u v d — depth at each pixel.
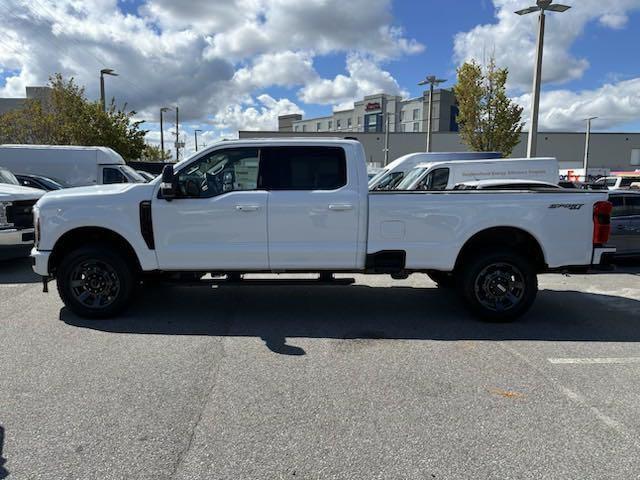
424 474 2.80
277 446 3.06
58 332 5.23
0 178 11.22
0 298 6.70
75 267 5.59
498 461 2.93
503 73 23.50
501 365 4.43
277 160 5.60
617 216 9.52
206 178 5.60
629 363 4.50
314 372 4.22
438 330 5.44
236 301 6.62
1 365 4.32
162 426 3.29
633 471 2.84
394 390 3.88
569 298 7.07
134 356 4.55
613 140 70.69
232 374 4.16
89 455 2.95
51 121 25.47
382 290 7.35
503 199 5.51
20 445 3.05
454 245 5.55
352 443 3.11
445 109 88.38
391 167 14.98
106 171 17.41
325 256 5.57
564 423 3.39
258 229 5.52
